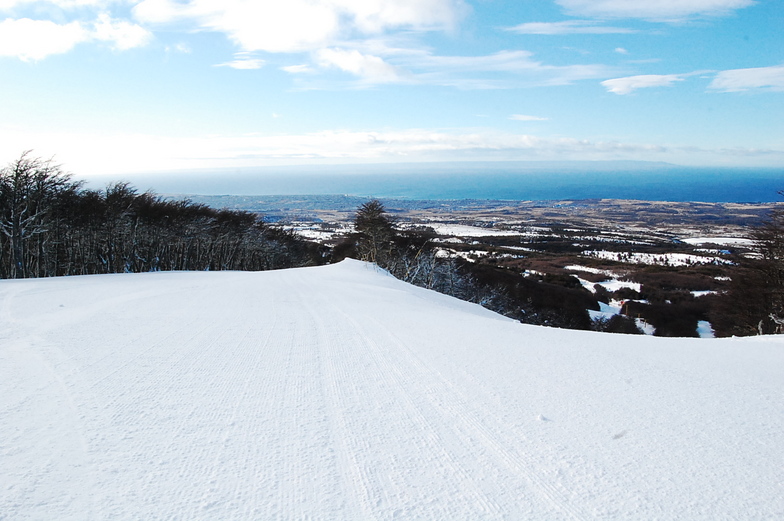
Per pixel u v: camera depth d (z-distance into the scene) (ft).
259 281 66.03
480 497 8.43
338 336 24.25
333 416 12.53
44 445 10.42
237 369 17.33
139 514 7.80
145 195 147.84
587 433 11.32
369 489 8.73
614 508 8.03
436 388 15.01
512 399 13.87
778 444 10.71
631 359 18.93
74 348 19.90
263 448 10.50
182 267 162.71
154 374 16.35
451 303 57.52
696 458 9.98
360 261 129.80
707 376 16.40
